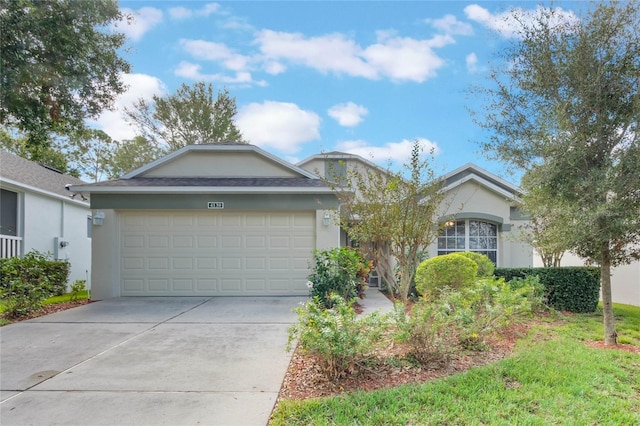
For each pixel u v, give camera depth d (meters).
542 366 4.65
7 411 3.73
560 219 5.85
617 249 5.75
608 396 3.90
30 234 13.38
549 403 3.72
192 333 6.59
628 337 6.27
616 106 5.66
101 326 7.14
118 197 10.51
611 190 5.40
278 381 4.44
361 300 10.45
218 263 10.65
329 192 10.52
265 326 7.07
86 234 16.77
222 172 11.87
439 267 8.16
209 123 28.09
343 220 6.79
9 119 9.59
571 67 5.82
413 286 10.17
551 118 5.81
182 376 4.61
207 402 3.90
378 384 4.28
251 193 10.59
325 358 4.34
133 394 4.10
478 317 5.68
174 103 27.58
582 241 5.69
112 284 10.42
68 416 3.62
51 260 13.41
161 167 11.87
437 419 3.42
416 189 5.92
